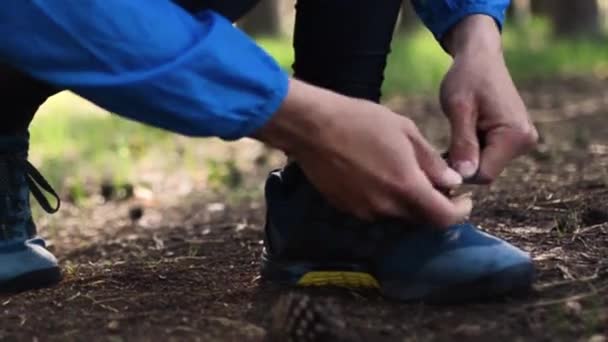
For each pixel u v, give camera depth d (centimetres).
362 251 197
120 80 147
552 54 1277
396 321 180
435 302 190
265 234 212
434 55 1262
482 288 187
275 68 154
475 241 189
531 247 241
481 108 187
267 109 153
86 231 384
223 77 150
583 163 420
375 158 163
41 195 229
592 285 197
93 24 146
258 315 190
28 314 200
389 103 890
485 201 328
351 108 159
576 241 244
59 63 148
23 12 146
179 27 150
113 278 232
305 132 158
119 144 627
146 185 508
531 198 325
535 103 806
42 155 642
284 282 206
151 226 381
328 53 196
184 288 218
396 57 1244
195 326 185
